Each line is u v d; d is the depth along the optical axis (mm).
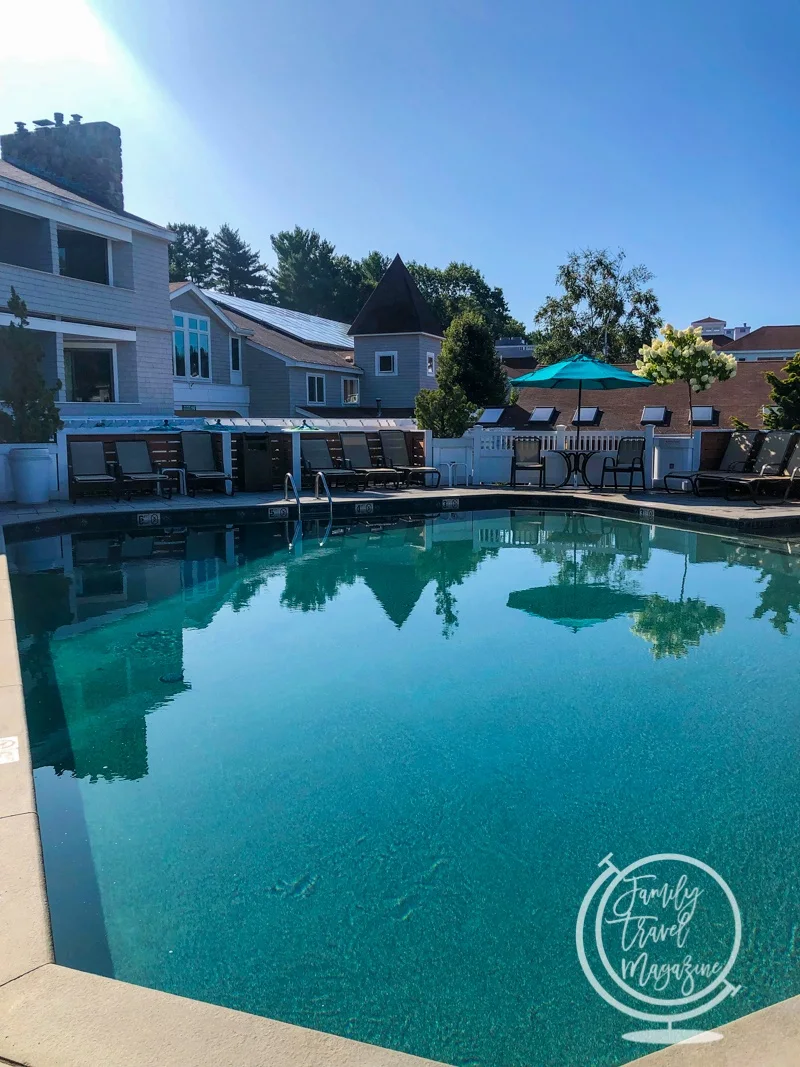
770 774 3965
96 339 21781
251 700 4969
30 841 2551
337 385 32750
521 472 17656
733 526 11531
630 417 25016
